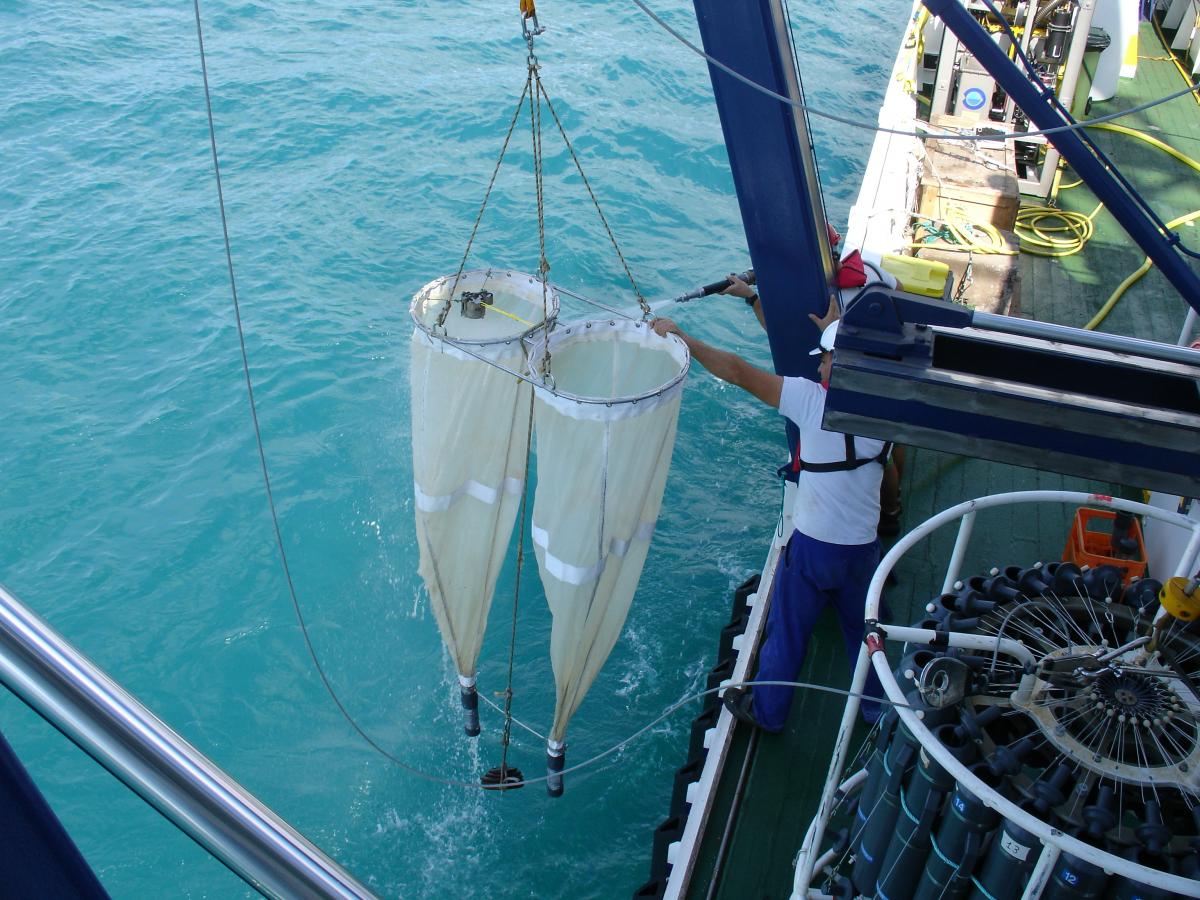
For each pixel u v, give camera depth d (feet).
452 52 61.82
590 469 18.74
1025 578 12.49
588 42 63.82
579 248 45.68
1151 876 8.91
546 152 52.34
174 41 61.57
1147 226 15.10
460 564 22.09
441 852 24.16
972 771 10.18
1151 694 10.71
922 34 45.39
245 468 34.83
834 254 19.86
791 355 19.76
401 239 45.68
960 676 10.97
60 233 45.01
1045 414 9.71
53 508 33.35
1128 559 20.38
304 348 39.58
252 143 51.93
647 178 51.26
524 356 20.06
